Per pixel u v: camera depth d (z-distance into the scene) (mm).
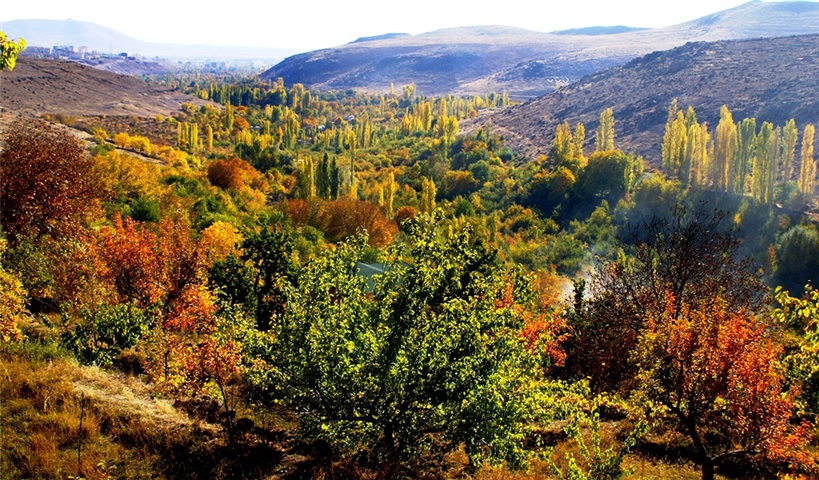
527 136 185875
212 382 15539
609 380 22688
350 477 13016
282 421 16234
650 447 18188
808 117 136375
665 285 23562
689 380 14273
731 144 84062
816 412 18250
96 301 19109
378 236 64500
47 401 12242
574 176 99688
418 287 12133
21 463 10414
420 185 112812
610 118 121500
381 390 11898
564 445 17672
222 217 45625
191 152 123500
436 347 11875
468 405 11703
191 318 20500
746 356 13680
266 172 104938
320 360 11992
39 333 18000
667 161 98125
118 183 47219
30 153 24484
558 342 24609
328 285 12891
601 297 26844
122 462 11547
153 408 13859
